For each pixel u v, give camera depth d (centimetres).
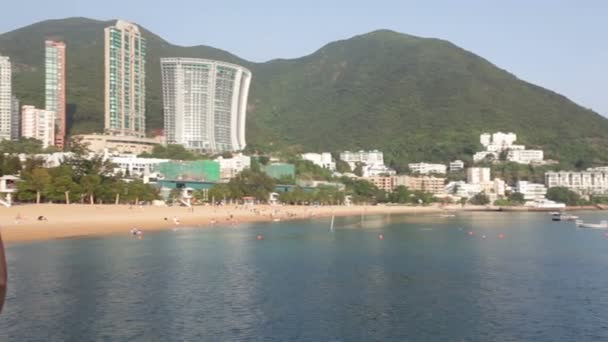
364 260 9700
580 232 17488
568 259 10094
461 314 5756
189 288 6869
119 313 5600
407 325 5319
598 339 4941
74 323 5216
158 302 6084
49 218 15538
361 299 6388
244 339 4809
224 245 11900
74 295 6359
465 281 7606
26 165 19888
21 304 5903
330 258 9912
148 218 18188
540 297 6575
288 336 4916
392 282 7488
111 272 7906
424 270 8569
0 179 18962
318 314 5681
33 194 18162
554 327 5303
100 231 14438
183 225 17775
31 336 4822
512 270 8625
